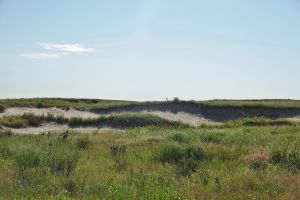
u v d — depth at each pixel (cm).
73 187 1089
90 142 2153
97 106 4256
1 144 2016
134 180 1147
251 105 4209
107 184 1105
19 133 3016
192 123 3831
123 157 1627
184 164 1385
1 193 1041
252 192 1086
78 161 1530
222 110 4153
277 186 1128
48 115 3662
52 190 1075
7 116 3541
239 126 3425
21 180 1157
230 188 1120
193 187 1121
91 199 984
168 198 913
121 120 3622
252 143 2052
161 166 1448
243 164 1499
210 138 2234
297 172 1360
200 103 4247
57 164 1366
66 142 2172
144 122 3594
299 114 4131
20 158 1458
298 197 1038
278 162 1530
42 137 2477
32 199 982
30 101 4316
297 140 2144
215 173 1318
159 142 2108
